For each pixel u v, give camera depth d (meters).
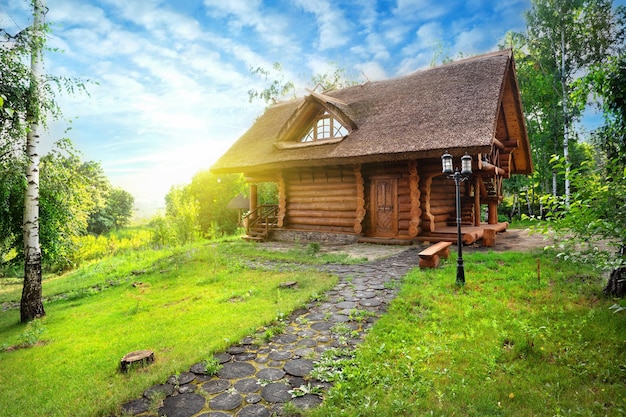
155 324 6.01
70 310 8.03
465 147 10.02
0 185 7.46
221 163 17.36
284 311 5.73
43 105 7.53
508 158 15.89
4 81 6.82
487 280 6.84
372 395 3.37
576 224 3.88
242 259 11.16
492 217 15.58
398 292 6.54
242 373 3.91
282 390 3.55
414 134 11.45
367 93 15.80
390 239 12.70
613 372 3.71
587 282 6.33
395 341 4.53
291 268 9.37
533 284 6.39
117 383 3.92
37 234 7.93
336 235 14.00
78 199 10.06
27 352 5.40
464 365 3.92
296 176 15.86
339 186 14.64
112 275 11.30
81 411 3.33
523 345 4.20
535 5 20.44
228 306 6.56
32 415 3.45
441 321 5.07
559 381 3.59
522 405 3.24
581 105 6.73
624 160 5.63
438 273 7.54
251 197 17.80
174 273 10.00
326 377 3.73
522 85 22.23
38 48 7.21
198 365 4.10
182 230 17.78
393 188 13.29
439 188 14.24
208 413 3.21
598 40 18.88
